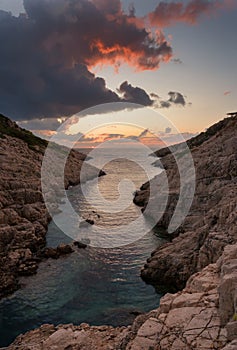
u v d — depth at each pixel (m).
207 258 24.94
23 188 51.78
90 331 17.30
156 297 26.28
